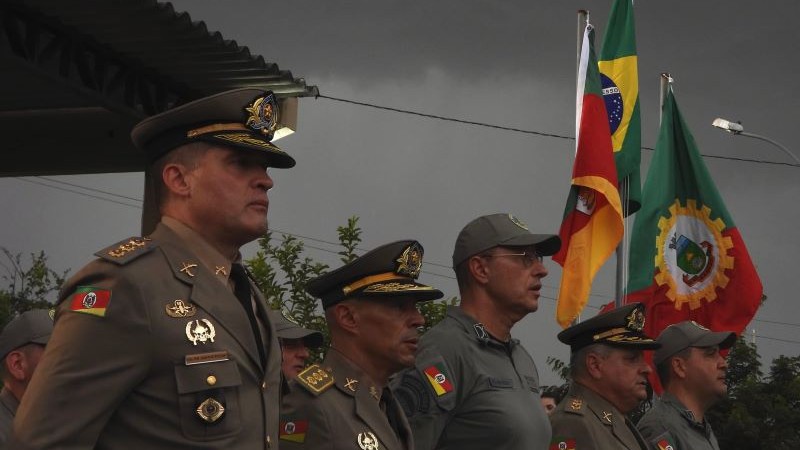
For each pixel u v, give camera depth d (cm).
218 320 404
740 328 1265
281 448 568
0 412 671
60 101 1593
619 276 1224
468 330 676
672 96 1334
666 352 911
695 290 1282
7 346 683
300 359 819
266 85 1474
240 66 1409
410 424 641
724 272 1276
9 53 1241
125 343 387
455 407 657
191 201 421
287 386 450
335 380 588
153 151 431
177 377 390
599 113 1149
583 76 1224
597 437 775
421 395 643
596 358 799
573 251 1120
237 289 427
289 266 1526
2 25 1229
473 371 661
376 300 598
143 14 1261
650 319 1276
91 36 1330
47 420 378
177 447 387
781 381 2309
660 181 1309
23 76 1450
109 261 398
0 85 1493
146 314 391
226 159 424
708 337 908
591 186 1117
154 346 390
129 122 1542
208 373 393
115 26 1296
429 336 677
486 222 700
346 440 570
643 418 912
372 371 600
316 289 614
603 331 804
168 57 1388
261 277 1509
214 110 425
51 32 1298
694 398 907
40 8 1256
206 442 389
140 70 1419
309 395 573
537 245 706
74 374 382
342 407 580
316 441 566
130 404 390
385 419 591
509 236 690
